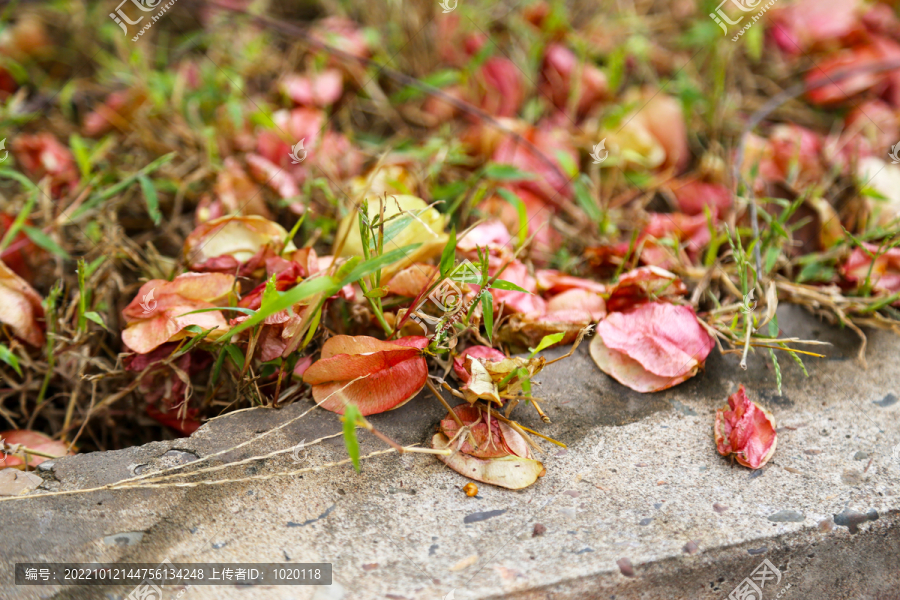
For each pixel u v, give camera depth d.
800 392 0.64
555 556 0.58
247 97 0.80
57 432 0.66
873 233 0.68
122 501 0.60
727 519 0.60
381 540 0.59
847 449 0.62
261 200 0.72
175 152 0.74
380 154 0.78
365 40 0.84
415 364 0.61
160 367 0.64
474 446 0.61
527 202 0.73
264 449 0.61
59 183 0.75
